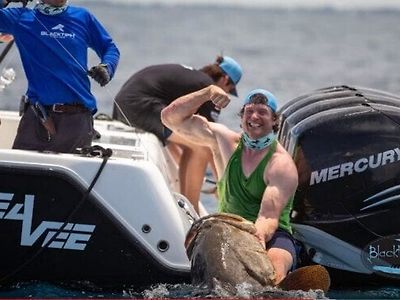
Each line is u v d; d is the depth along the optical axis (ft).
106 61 55.72
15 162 50.62
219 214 51.72
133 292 51.55
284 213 54.34
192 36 369.71
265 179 54.49
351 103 57.21
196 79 74.18
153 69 75.31
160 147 68.69
